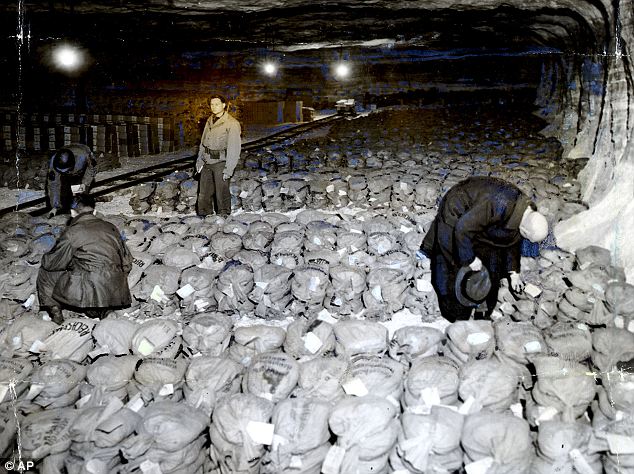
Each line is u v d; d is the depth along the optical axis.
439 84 34.34
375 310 5.77
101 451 3.78
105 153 15.27
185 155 16.09
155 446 3.81
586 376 4.19
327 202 9.55
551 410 4.03
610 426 3.84
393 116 25.72
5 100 17.70
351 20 10.83
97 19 10.13
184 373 4.48
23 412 4.15
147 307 5.79
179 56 25.45
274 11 9.44
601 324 5.11
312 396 4.22
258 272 5.84
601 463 3.84
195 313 5.77
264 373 4.27
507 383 4.17
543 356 4.51
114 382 4.33
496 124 20.17
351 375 4.30
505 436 3.69
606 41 8.23
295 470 3.76
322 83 33.91
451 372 4.26
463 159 12.05
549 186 8.78
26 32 11.91
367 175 10.08
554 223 7.37
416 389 4.17
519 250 4.95
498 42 16.47
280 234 6.58
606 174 7.92
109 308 5.50
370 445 3.73
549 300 5.43
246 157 11.88
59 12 9.47
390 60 34.88
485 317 5.35
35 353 4.64
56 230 7.19
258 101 26.17
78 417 3.97
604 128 8.28
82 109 18.88
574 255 6.09
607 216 6.77
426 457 3.71
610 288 5.15
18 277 5.67
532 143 14.49
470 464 3.63
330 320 5.59
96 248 5.21
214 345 4.86
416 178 9.69
